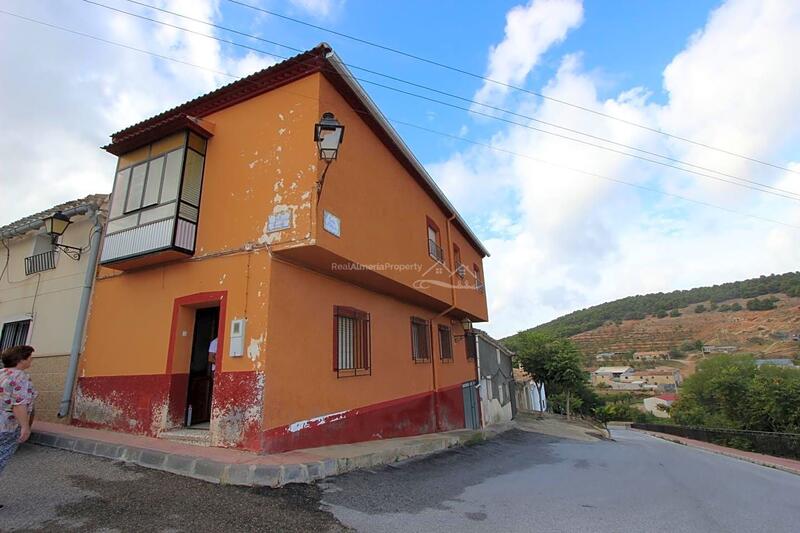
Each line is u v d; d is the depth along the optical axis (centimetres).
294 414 648
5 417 382
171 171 762
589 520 457
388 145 970
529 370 2920
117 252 787
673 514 510
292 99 729
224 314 668
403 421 1008
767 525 493
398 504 479
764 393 2408
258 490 475
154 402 711
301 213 655
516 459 958
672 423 3809
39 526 361
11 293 1056
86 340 861
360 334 880
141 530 360
